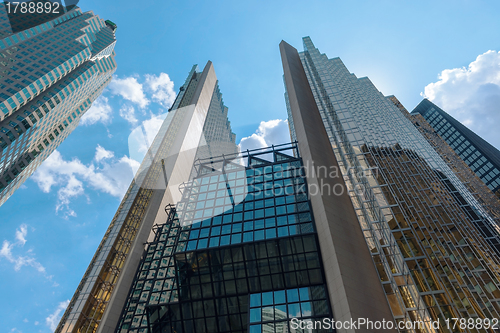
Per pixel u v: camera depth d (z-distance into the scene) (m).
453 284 31.30
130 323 44.25
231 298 35.81
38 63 127.62
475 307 29.05
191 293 36.84
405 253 34.38
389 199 40.69
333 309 30.55
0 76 112.94
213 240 39.09
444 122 186.50
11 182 117.88
